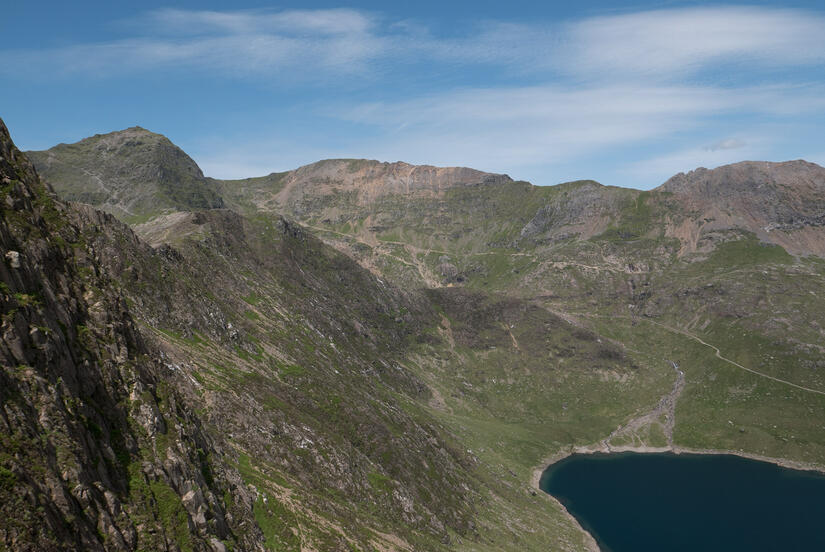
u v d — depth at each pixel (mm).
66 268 56719
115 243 124438
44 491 36781
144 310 115938
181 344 113562
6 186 53125
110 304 60812
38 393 41438
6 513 33125
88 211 125875
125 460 49781
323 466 105562
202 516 54188
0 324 40938
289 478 92688
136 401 55625
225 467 72875
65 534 36500
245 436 95500
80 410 45750
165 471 53375
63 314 50750
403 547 94000
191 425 67938
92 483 42625
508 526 149875
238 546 59312
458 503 144000
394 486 118688
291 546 70375
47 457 38875
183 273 145250
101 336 56469
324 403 136375
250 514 68625
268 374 131750
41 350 43844
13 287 44812
